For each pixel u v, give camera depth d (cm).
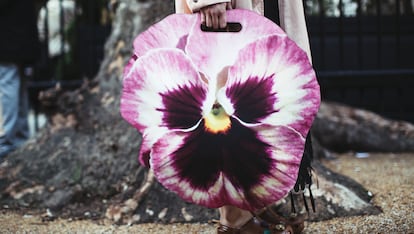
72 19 859
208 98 265
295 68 262
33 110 752
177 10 291
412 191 408
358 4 704
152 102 266
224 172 266
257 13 266
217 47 264
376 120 633
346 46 745
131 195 395
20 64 616
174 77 265
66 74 820
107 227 370
